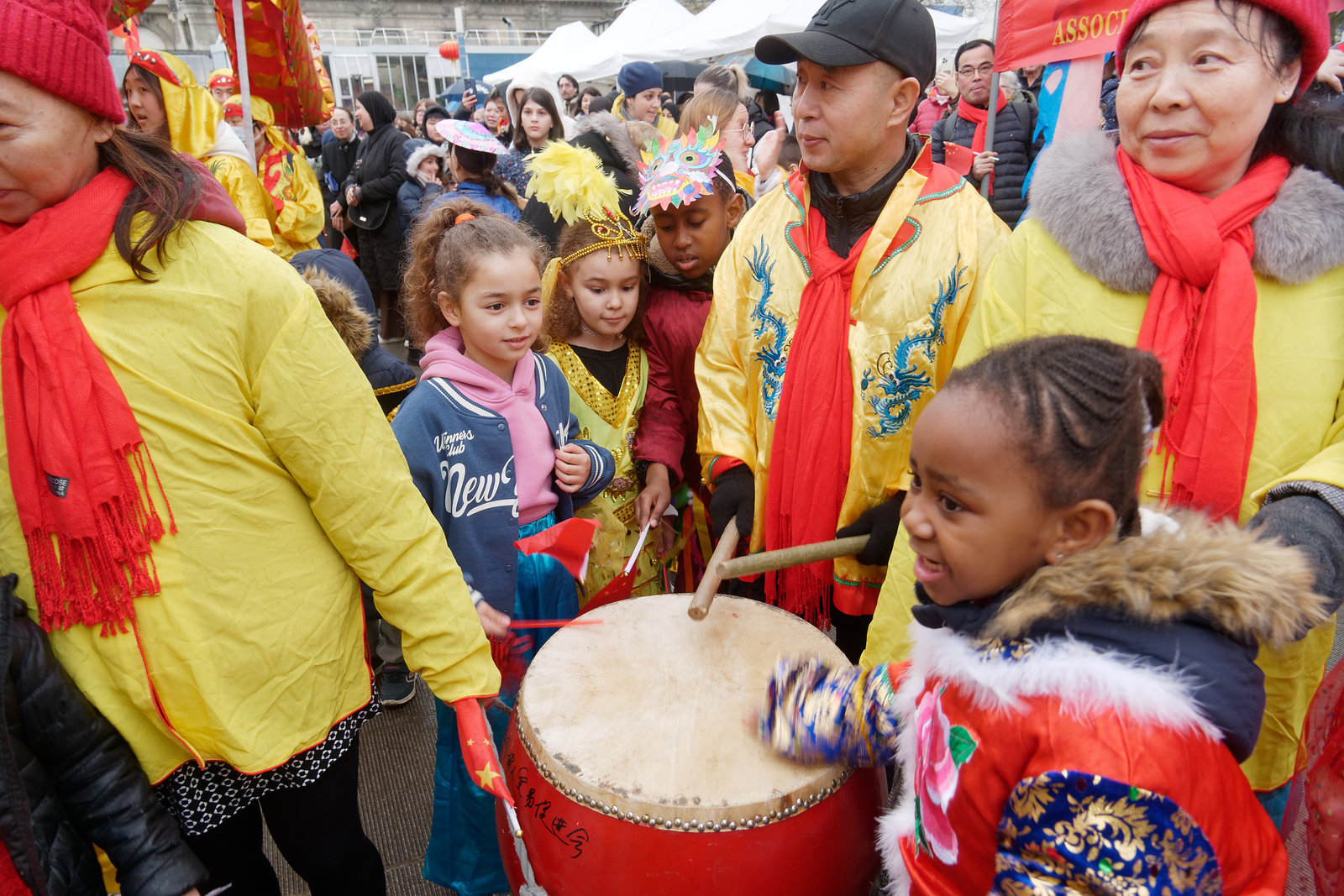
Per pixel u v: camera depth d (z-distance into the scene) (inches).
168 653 41.8
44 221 37.2
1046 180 50.2
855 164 62.8
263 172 159.2
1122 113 46.7
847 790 45.3
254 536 43.5
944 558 33.7
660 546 85.0
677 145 77.1
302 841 51.8
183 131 131.6
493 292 63.0
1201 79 42.9
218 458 41.8
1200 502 45.1
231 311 41.0
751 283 69.4
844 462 64.2
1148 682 29.6
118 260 38.9
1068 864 29.4
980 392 31.5
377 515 46.1
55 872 39.3
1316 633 47.5
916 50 59.2
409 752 92.4
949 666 34.5
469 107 362.3
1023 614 31.6
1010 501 31.4
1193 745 29.8
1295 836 46.1
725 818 41.9
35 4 33.8
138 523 40.1
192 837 49.3
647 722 47.9
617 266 75.0
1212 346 44.3
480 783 46.3
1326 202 43.3
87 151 38.0
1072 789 29.1
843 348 63.4
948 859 35.3
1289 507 40.5
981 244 61.1
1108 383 31.0
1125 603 30.9
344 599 48.2
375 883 56.1
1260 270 44.8
